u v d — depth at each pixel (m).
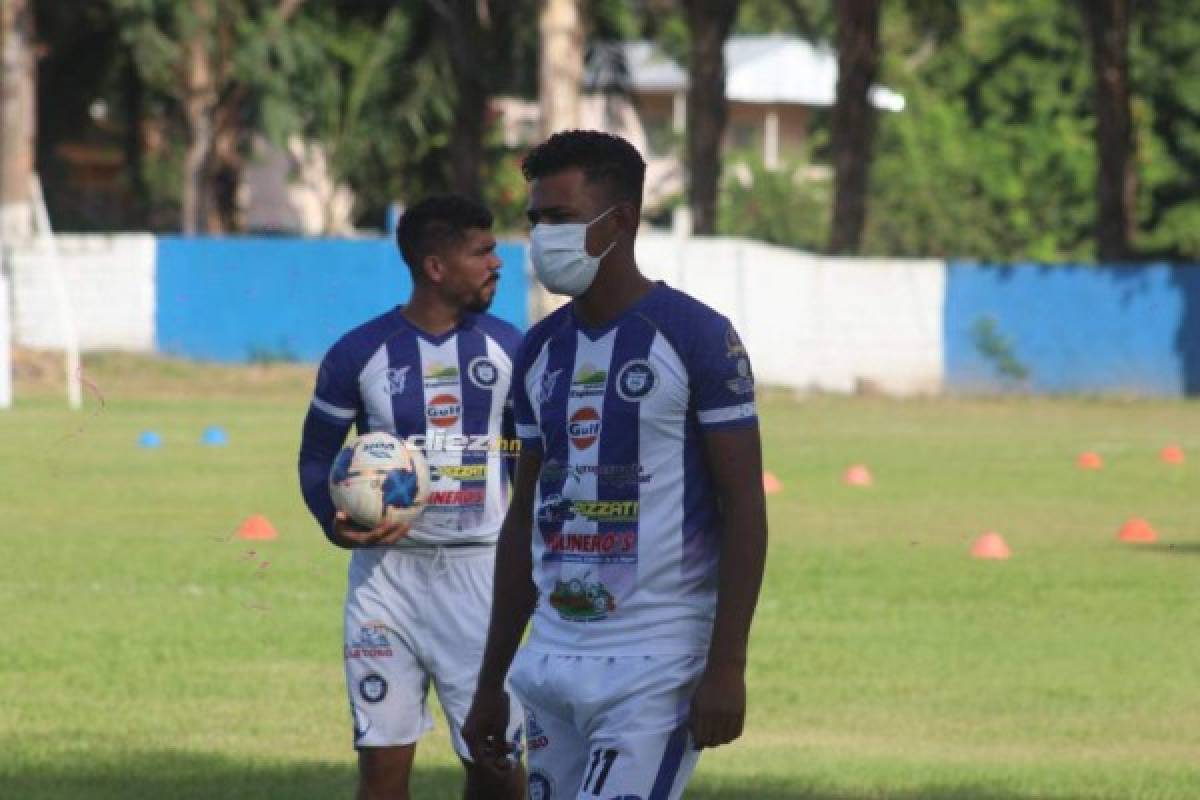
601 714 17.81
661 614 17.84
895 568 55.72
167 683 38.88
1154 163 184.38
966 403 131.62
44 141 187.38
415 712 24.91
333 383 24.95
